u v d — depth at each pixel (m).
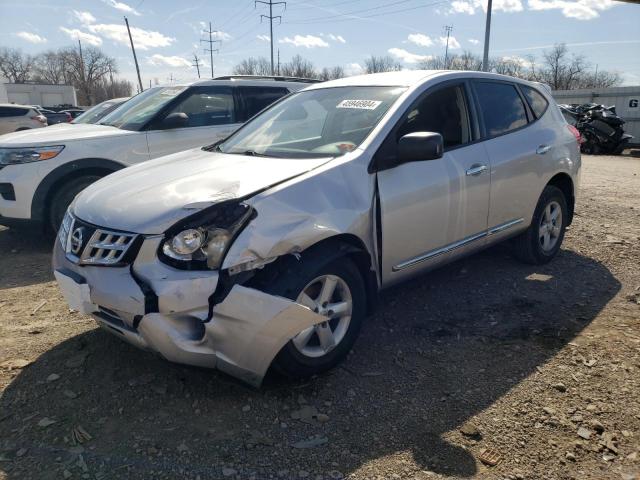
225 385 3.03
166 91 6.73
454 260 4.07
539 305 4.12
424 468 2.41
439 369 3.23
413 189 3.47
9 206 5.55
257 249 2.65
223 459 2.46
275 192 2.83
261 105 7.00
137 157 6.06
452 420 2.75
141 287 2.61
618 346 3.44
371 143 3.36
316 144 3.59
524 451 2.52
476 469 2.41
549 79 57.41
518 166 4.36
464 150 3.94
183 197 2.81
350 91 4.06
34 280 4.82
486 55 26.25
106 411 2.81
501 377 3.13
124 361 3.28
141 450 2.51
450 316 3.94
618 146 18.30
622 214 7.06
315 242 2.87
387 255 3.38
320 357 3.02
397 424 2.72
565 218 5.16
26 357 3.35
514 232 4.55
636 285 4.52
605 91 23.77
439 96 3.91
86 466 2.41
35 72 91.50
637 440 2.58
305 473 2.38
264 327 2.64
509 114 4.52
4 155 5.55
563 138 4.98
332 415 2.79
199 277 2.57
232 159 3.50
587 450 2.52
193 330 2.64
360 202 3.15
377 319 3.90
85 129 6.25
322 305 3.00
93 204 3.05
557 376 3.12
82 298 2.81
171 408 2.83
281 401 2.90
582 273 4.81
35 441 2.58
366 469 2.41
